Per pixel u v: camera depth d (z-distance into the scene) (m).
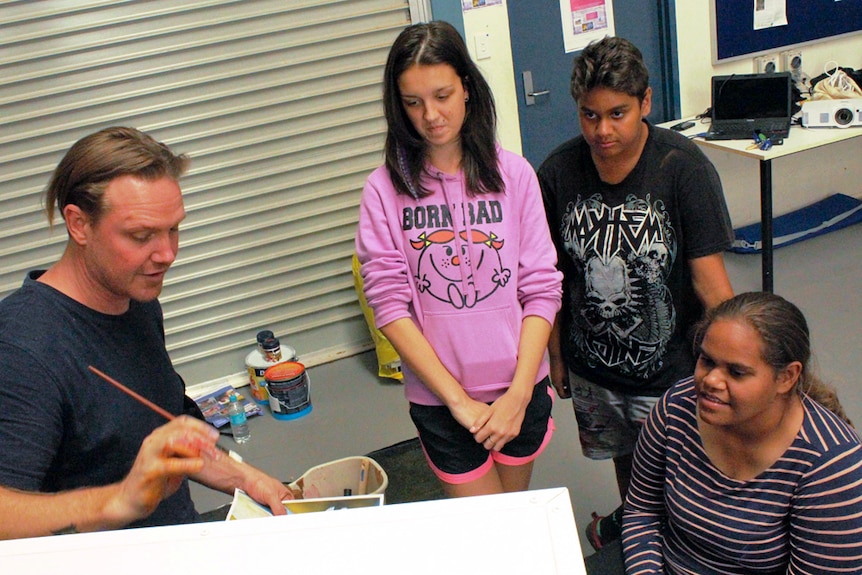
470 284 1.59
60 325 1.16
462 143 1.56
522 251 1.65
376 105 3.41
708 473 1.37
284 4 3.16
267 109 3.26
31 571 0.70
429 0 3.34
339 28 3.27
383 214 1.60
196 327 3.43
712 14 3.67
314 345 3.64
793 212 4.20
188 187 3.26
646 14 3.67
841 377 2.87
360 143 3.43
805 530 1.29
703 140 3.34
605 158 1.69
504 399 1.58
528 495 0.73
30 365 1.10
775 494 1.30
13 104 3.00
